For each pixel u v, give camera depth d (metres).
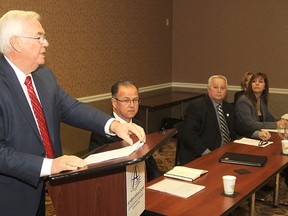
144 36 6.19
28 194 1.56
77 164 1.19
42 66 1.77
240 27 6.29
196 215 1.71
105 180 1.25
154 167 2.65
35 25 1.54
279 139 3.28
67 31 4.66
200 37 6.68
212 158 2.68
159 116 6.69
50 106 1.67
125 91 2.53
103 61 5.34
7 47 1.52
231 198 1.92
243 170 2.39
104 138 2.28
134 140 1.50
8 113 1.48
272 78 6.11
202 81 6.77
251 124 3.66
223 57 6.51
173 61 7.00
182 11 6.78
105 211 1.27
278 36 5.98
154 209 1.77
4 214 1.54
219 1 6.42
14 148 1.50
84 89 5.02
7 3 3.86
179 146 3.41
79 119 1.76
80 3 4.84
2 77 1.51
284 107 6.05
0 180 1.52
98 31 5.20
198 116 3.33
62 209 1.28
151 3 6.29
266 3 6.02
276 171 2.39
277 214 3.26
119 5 5.57
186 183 2.13
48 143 1.63
